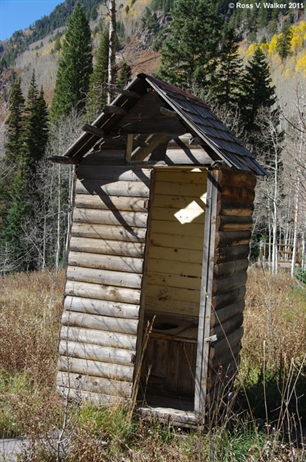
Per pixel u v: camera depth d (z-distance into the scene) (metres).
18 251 27.61
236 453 4.54
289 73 58.47
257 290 12.29
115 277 5.26
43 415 4.69
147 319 6.62
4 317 7.77
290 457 4.18
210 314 4.93
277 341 7.39
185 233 6.72
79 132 25.28
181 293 6.73
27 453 4.18
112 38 11.67
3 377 6.18
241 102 29.94
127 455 4.45
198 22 27.75
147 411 5.07
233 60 34.69
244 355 7.50
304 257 17.31
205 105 6.38
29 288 13.40
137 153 5.72
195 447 4.38
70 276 5.43
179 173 6.72
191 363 5.73
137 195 5.27
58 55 104.81
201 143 5.04
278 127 28.48
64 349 5.36
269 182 22.81
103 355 5.21
